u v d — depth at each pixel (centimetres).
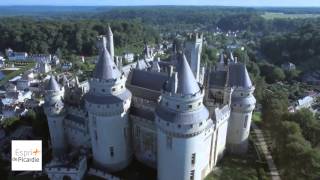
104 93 7594
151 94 8556
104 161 8344
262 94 14288
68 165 8262
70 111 9344
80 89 9706
